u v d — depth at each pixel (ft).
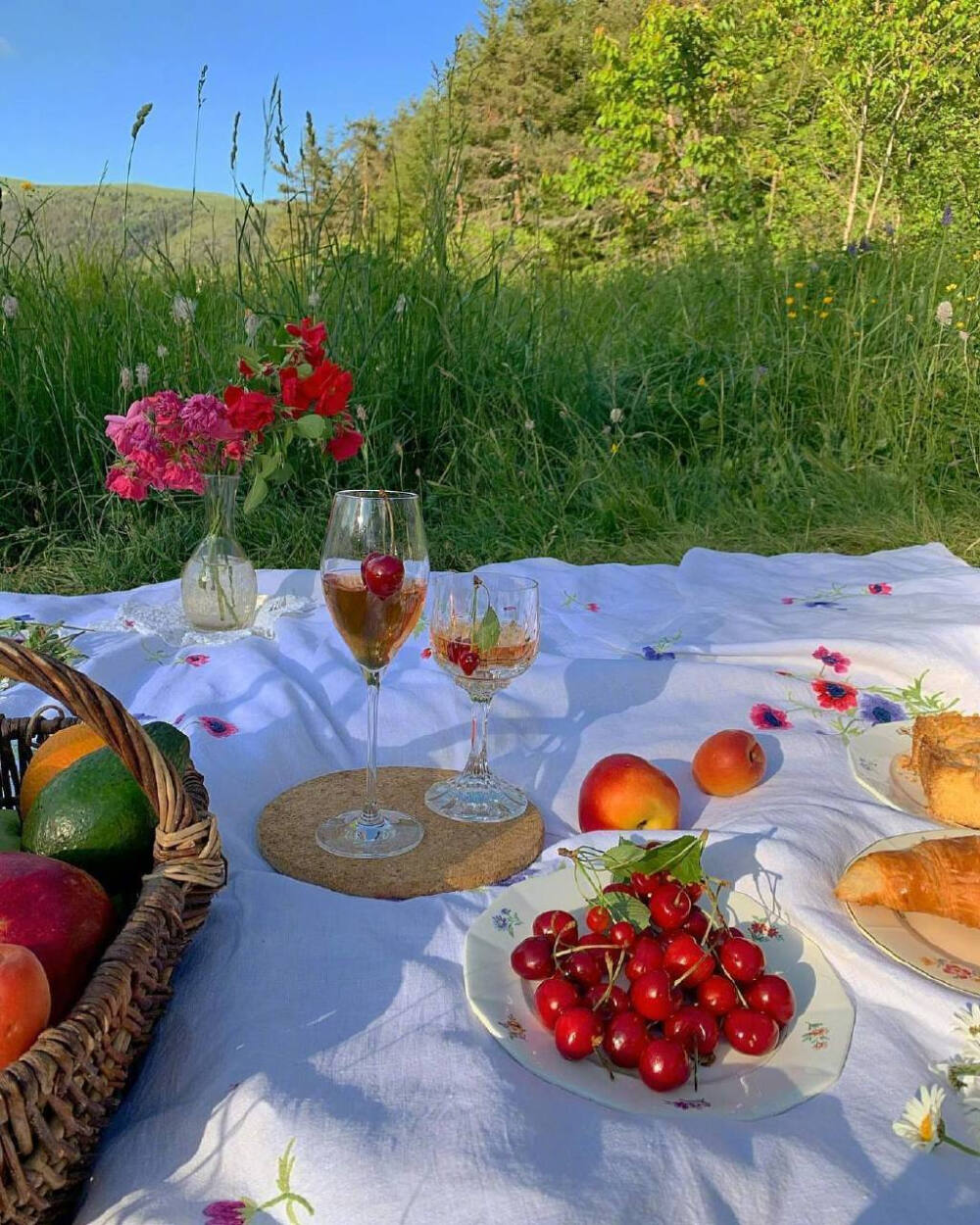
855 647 5.57
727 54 28.81
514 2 32.89
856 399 13.96
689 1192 2.11
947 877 2.92
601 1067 2.48
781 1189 2.15
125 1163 2.34
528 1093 2.39
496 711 4.91
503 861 3.51
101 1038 2.25
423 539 3.75
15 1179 2.04
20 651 2.56
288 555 10.91
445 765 4.50
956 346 14.52
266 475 5.81
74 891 2.52
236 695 4.96
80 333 12.75
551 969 2.70
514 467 12.60
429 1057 2.48
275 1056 2.50
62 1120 2.15
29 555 11.17
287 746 4.42
